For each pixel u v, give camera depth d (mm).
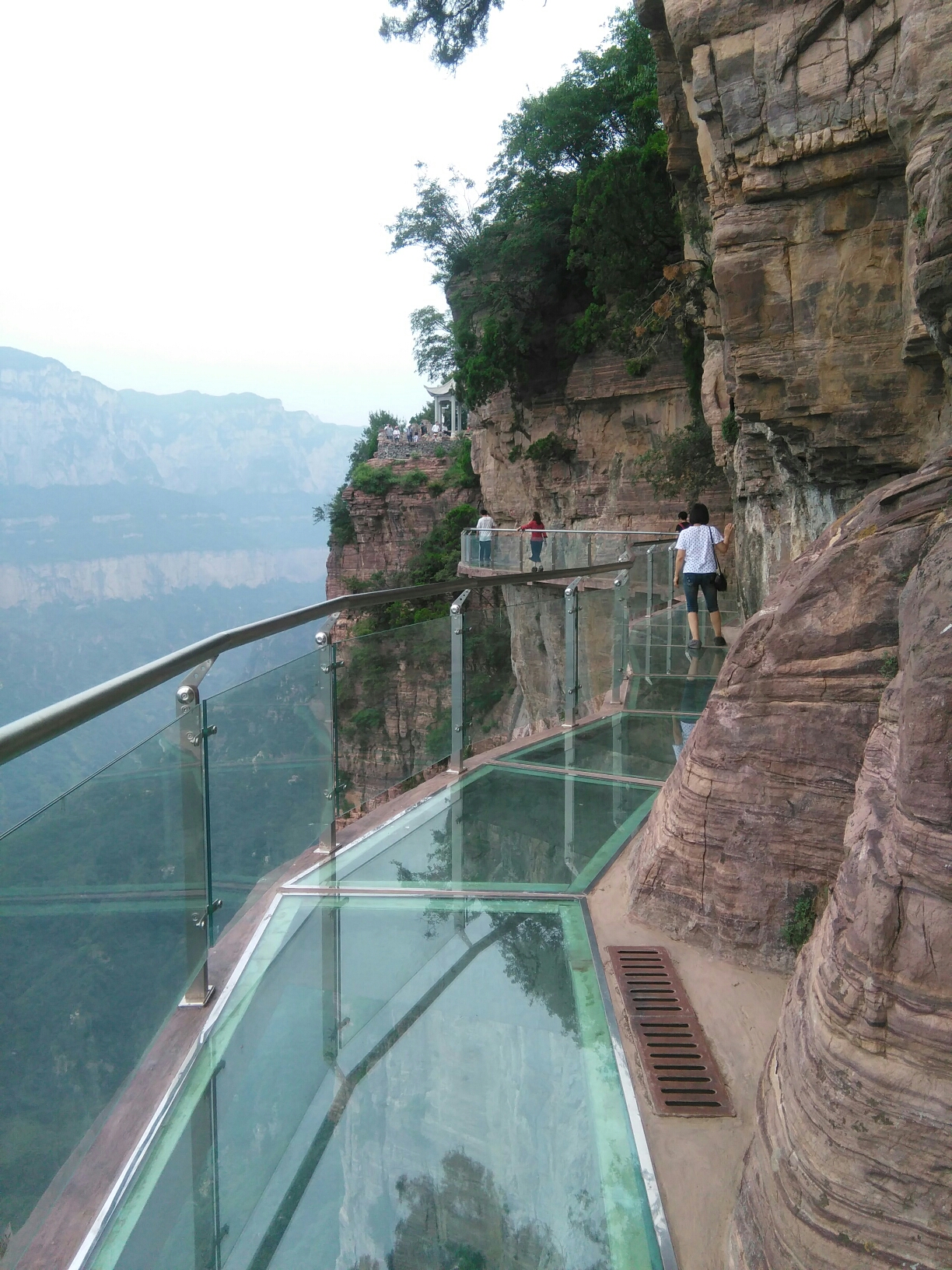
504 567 24156
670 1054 2746
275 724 3381
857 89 7027
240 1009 2881
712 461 28391
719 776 3305
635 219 26750
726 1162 2312
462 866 4070
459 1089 2598
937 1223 1576
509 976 3199
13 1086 1690
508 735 5770
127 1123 2309
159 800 2410
